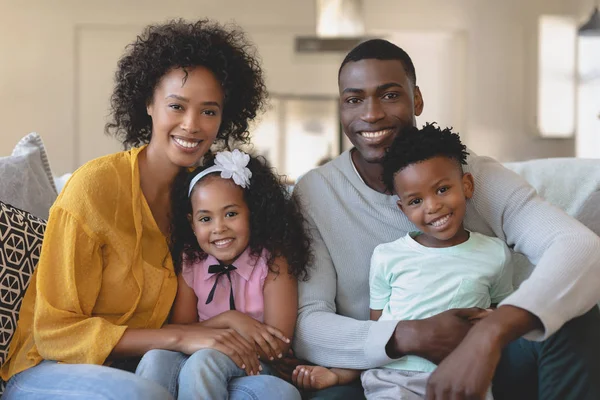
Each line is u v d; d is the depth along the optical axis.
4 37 5.13
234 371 1.43
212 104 1.58
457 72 5.41
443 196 1.50
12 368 1.46
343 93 1.66
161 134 1.58
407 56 1.68
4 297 1.49
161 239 1.61
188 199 1.63
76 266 1.45
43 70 5.16
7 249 1.51
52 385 1.31
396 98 1.63
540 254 1.40
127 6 5.18
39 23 5.14
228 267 1.61
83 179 1.51
